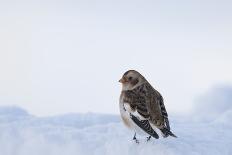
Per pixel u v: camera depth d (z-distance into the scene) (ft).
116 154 30.55
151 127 30.17
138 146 30.68
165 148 30.32
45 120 34.73
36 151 31.24
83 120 35.45
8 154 31.48
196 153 30.27
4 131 32.12
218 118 37.55
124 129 33.12
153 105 30.73
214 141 32.04
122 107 31.58
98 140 31.50
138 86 31.65
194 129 34.81
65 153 31.01
